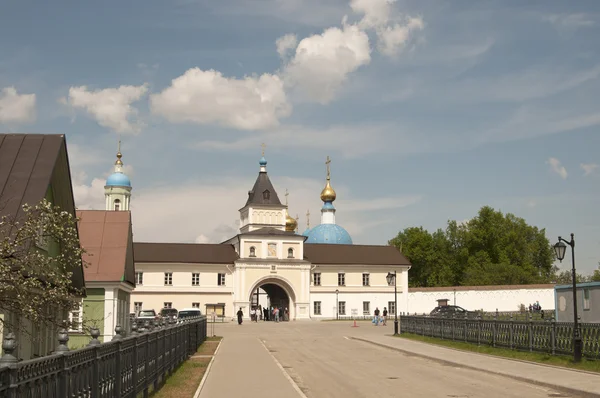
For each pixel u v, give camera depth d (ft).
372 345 130.72
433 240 410.31
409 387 64.34
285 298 300.20
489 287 299.79
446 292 305.12
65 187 77.92
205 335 152.97
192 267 281.95
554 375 69.87
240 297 283.38
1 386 22.13
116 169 318.45
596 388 59.00
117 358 40.42
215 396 58.34
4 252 47.37
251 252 288.71
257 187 310.24
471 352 104.58
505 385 65.51
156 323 69.41
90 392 33.40
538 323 90.99
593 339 78.59
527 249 383.45
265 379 71.36
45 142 72.79
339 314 301.43
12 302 47.09
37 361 24.94
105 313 110.11
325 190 397.60
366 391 61.52
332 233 371.97
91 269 111.04
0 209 56.54
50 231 50.21
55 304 49.88
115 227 117.80
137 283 275.39
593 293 118.93
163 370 66.80
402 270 311.88
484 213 386.32
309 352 112.88
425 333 144.46
